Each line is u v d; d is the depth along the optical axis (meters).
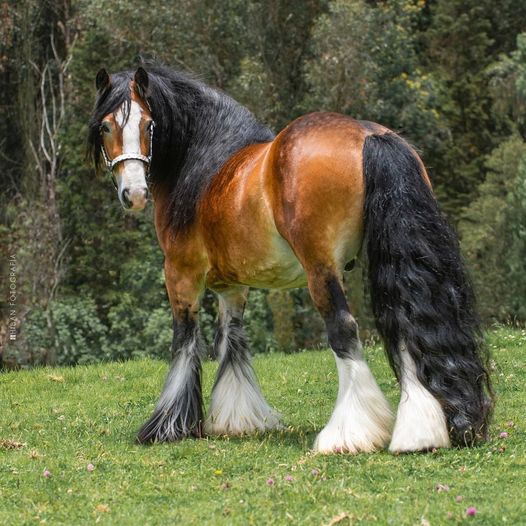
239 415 9.33
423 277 7.27
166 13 25.39
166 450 8.57
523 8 33.81
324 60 25.22
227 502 6.81
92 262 27.27
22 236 26.88
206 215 8.55
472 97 32.84
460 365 7.36
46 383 14.09
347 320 7.61
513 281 25.56
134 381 13.93
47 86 28.94
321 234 7.55
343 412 7.70
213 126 9.05
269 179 7.86
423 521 6.05
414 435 7.39
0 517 6.75
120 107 8.63
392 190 7.34
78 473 7.89
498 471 7.14
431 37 33.50
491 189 27.92
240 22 26.45
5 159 29.27
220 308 9.57
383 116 26.27
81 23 27.61
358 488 6.91
